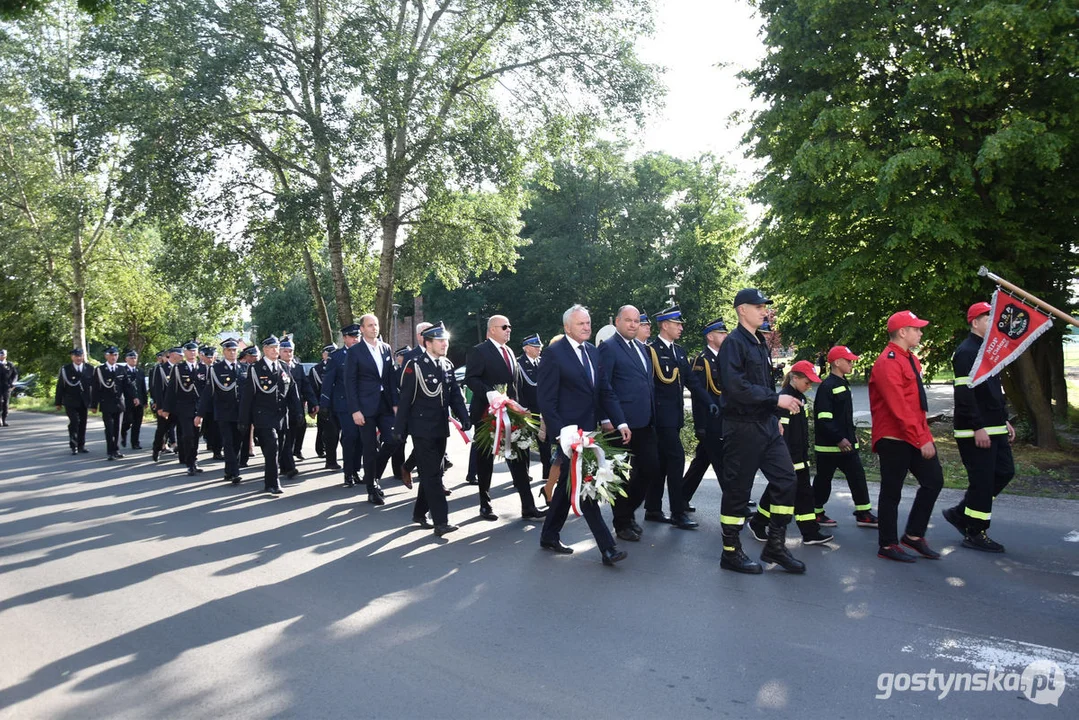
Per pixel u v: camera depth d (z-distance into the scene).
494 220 25.77
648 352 7.55
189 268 23.00
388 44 20.66
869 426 14.90
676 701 3.74
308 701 3.80
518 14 21.94
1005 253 12.84
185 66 20.16
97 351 46.88
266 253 23.70
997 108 12.21
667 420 7.47
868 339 14.81
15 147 30.52
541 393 6.49
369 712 3.67
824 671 4.06
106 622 4.96
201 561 6.39
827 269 14.09
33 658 4.40
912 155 11.09
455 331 55.22
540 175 25.62
